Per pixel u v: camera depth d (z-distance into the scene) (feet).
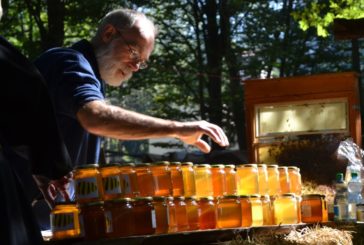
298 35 71.61
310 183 23.31
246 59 71.05
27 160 11.92
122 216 10.84
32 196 12.25
